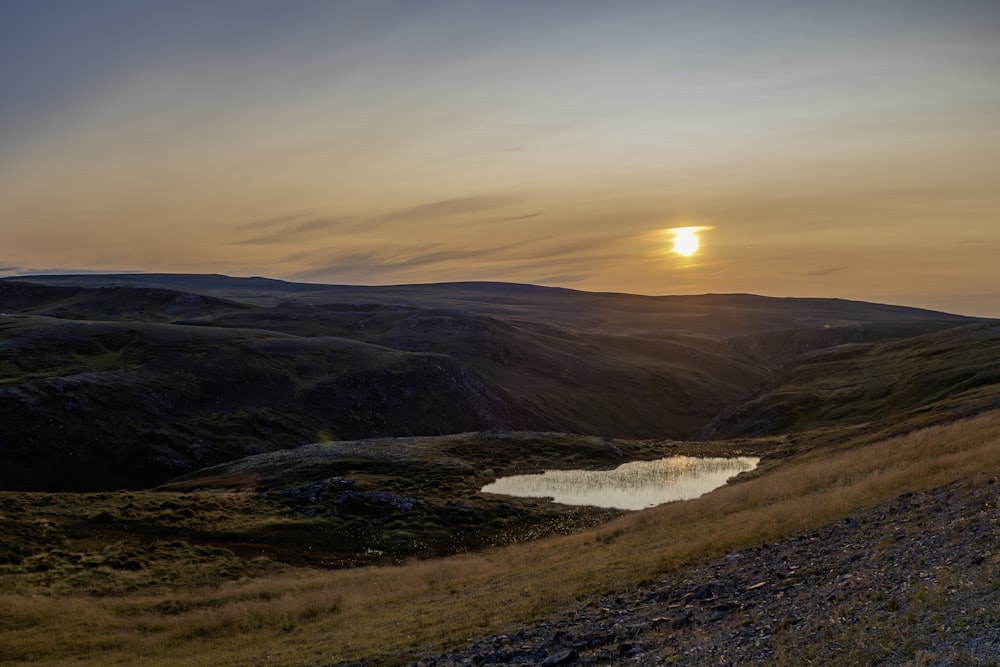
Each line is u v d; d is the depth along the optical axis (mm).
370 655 20188
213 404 133375
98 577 38500
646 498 67375
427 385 163625
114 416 116438
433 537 54281
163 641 27484
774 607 15891
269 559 46344
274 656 22766
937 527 18375
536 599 23297
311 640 24594
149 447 110312
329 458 82375
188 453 111312
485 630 20469
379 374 158875
